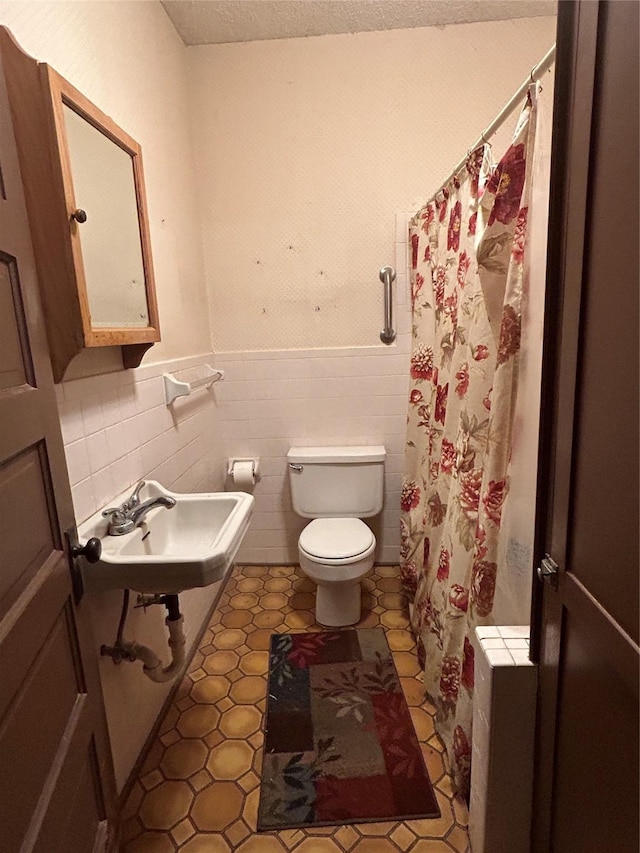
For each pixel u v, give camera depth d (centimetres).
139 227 155
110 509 141
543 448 92
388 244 245
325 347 256
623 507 66
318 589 226
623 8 62
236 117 238
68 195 110
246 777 151
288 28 223
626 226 63
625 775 68
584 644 79
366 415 261
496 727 104
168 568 121
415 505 219
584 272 74
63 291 113
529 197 109
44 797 81
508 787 107
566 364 82
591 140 71
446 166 238
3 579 74
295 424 263
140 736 158
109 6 157
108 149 138
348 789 146
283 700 181
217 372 246
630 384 63
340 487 248
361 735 165
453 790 145
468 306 146
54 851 83
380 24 223
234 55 232
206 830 135
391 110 234
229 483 271
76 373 132
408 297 248
